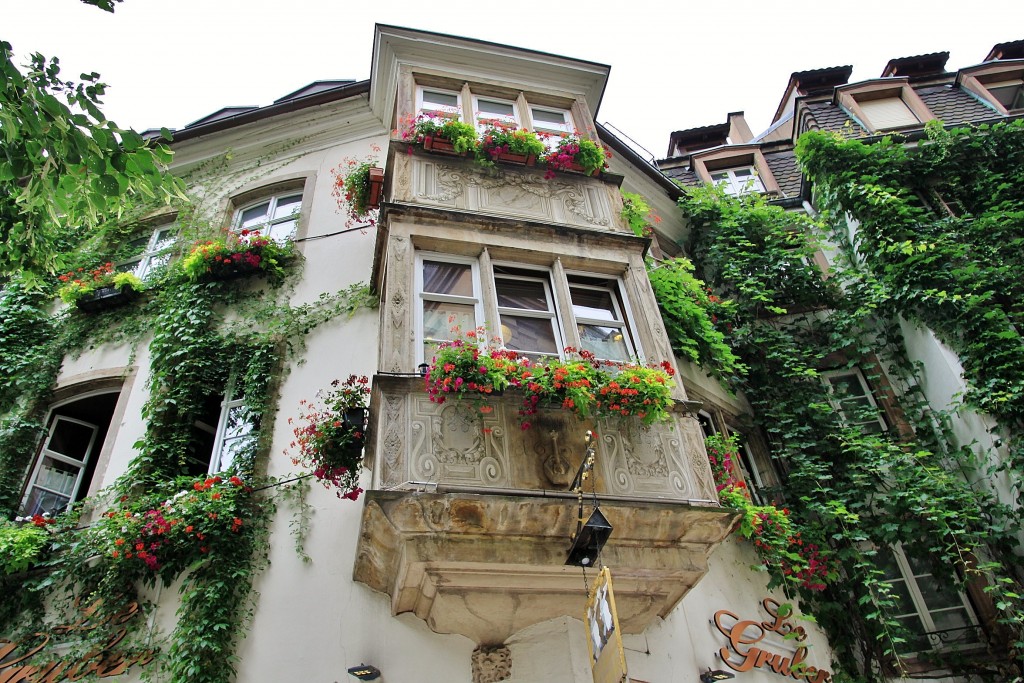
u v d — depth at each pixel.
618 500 6.79
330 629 7.36
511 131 9.80
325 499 8.31
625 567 6.90
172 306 10.54
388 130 12.94
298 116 13.34
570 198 9.70
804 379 11.16
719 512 6.99
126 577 7.78
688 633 8.08
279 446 8.84
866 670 8.76
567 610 7.18
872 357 11.59
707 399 10.66
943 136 12.91
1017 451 9.11
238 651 7.24
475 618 7.06
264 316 10.22
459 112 10.97
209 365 9.80
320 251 11.09
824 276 13.16
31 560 8.02
